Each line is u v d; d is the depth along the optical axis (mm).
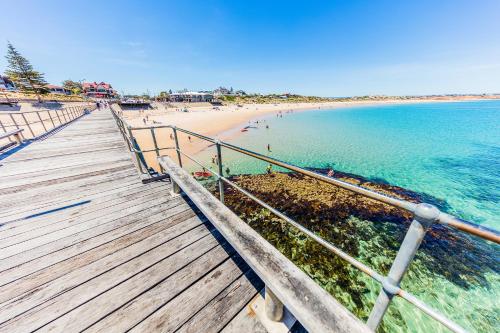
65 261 2025
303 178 11602
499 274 5770
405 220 7766
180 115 44125
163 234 2381
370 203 8797
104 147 6719
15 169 4590
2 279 1839
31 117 24859
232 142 21969
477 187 11891
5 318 1530
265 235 7047
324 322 1033
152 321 1499
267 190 10102
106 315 1542
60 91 64750
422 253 6453
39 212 2861
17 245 2246
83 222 2623
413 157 17562
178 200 3121
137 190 3475
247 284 1770
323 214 8133
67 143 7277
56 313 1559
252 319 1504
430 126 34594
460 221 693
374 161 16406
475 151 19688
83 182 3832
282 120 40312
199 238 2309
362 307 4801
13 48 38500
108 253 2115
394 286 887
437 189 11633
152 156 16266
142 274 1866
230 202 9070
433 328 4371
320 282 5371
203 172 12883
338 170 14445
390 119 43719
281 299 1168
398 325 4426
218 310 1563
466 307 4996
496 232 632
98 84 77250
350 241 6820
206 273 1869
